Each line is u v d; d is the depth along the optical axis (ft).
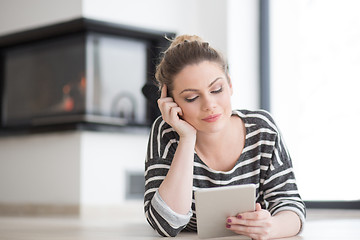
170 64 6.52
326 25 15.90
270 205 7.16
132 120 17.79
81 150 17.10
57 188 17.63
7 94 19.01
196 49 6.44
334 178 15.53
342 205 15.15
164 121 7.22
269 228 6.14
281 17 17.30
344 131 15.24
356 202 14.76
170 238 6.71
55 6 17.69
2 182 19.16
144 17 17.83
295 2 16.88
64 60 17.78
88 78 17.30
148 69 17.93
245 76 17.57
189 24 18.33
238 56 17.53
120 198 17.53
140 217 16.16
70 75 17.63
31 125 18.10
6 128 18.75
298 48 16.79
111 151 17.47
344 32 15.33
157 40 17.97
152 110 17.92
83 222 13.28
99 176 17.26
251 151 7.07
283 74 17.20
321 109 16.01
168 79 6.58
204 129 6.51
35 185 18.26
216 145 6.98
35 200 18.24
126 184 17.66
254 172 7.08
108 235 8.32
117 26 17.34
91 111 17.28
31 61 18.52
